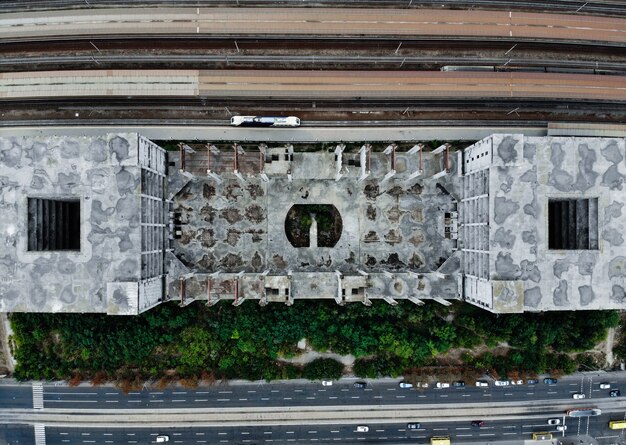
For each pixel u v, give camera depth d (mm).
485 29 82562
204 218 79000
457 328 82250
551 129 83125
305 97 81250
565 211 72500
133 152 65312
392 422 87125
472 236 73188
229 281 74500
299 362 84500
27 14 81625
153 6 81938
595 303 66188
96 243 66500
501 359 84688
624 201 66438
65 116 82562
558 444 87938
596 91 83000
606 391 88250
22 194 66125
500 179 65938
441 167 77438
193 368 82500
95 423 86688
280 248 79188
